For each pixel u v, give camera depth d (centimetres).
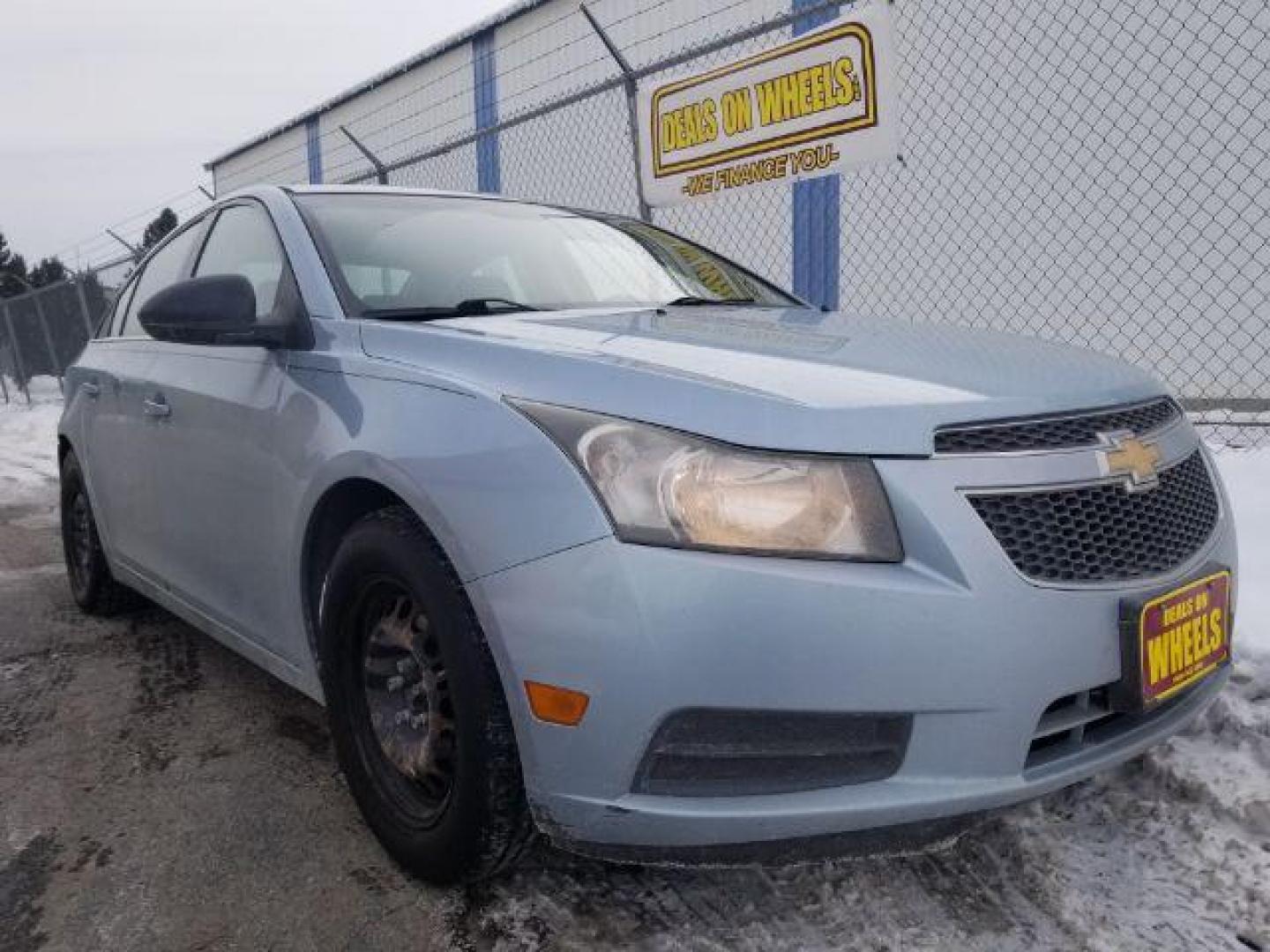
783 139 531
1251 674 279
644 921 189
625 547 160
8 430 1224
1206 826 216
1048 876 201
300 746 273
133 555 337
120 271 1248
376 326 229
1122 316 716
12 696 315
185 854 219
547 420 176
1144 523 183
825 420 166
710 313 265
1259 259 656
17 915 197
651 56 1029
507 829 182
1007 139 758
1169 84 680
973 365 200
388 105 1541
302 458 222
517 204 332
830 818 162
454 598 181
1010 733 165
